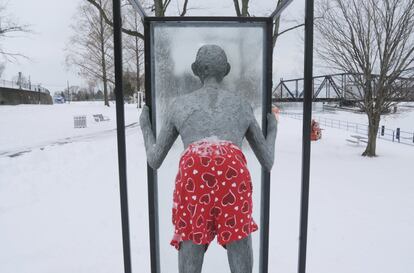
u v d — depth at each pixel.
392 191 7.94
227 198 2.21
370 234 5.32
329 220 5.93
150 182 3.22
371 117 13.69
